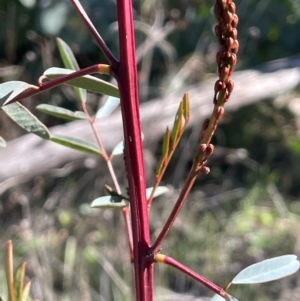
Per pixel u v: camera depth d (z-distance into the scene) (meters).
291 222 3.63
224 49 0.79
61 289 2.95
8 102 0.78
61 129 2.92
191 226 3.41
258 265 0.90
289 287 3.04
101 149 1.17
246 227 3.54
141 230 0.87
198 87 3.50
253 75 3.54
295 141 4.08
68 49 1.17
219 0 0.79
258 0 4.16
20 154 2.84
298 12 4.20
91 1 3.75
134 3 3.91
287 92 4.14
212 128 0.81
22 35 3.83
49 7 3.72
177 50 4.07
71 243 3.13
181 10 4.09
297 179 4.07
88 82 0.87
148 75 3.77
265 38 4.20
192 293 3.03
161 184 3.69
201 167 0.82
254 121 4.30
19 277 0.95
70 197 3.49
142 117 3.23
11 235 3.26
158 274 2.97
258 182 3.92
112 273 2.82
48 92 3.74
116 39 3.73
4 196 3.47
